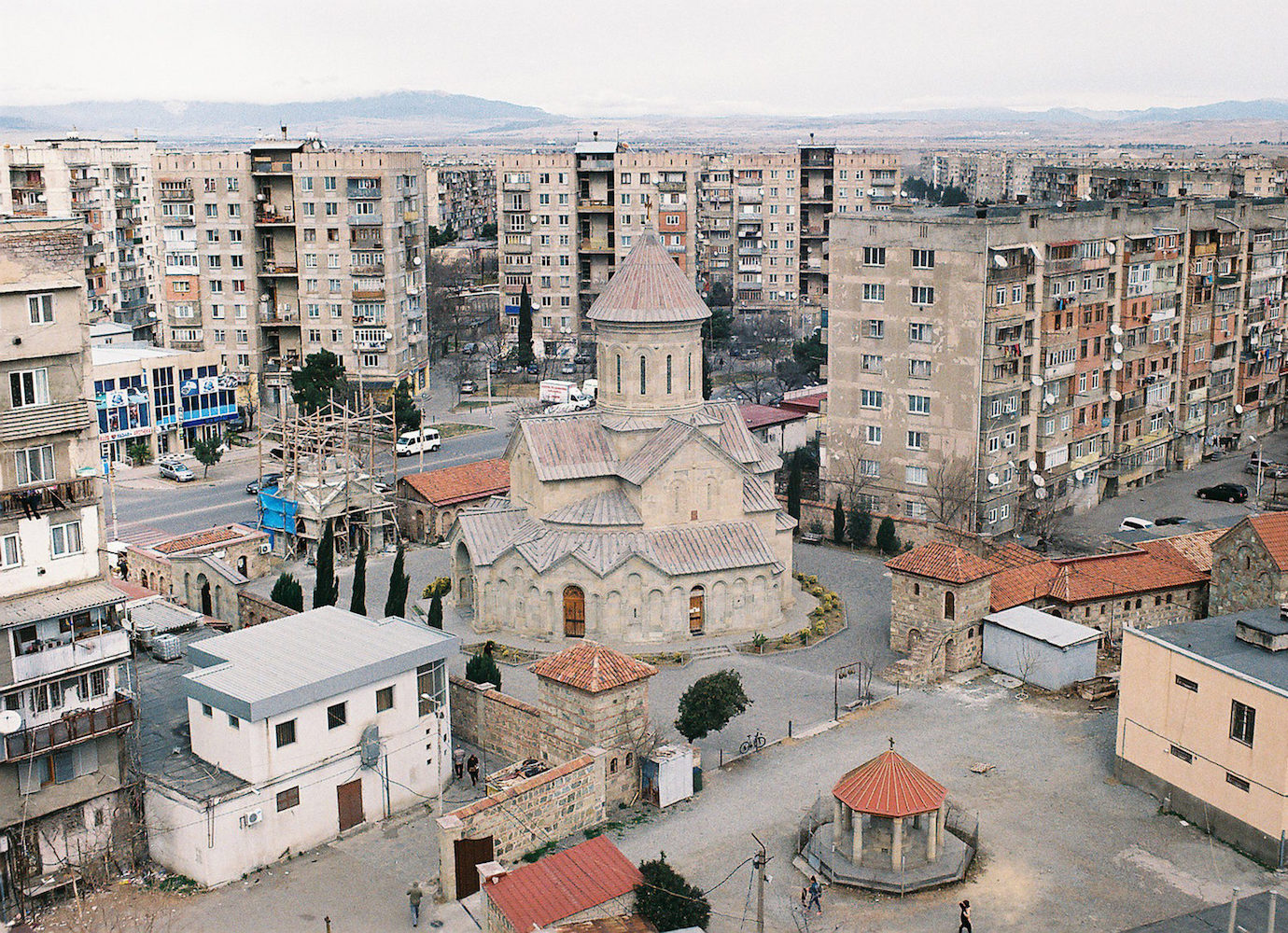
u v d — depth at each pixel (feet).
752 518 295.07
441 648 213.25
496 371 608.19
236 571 318.65
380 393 509.76
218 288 527.40
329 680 195.93
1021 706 244.22
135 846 193.26
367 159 503.20
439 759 215.92
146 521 376.07
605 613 276.82
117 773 191.01
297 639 216.74
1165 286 410.93
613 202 632.38
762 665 268.21
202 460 432.66
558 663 209.56
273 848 192.54
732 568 281.13
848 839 191.52
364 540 348.38
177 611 269.64
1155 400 417.69
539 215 636.48
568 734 208.23
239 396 513.04
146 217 641.40
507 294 650.84
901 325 347.56
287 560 341.82
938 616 264.93
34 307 181.37
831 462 369.50
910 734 231.71
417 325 552.41
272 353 537.65
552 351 646.74
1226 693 191.42
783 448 433.07
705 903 165.78
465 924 176.14
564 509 286.46
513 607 284.61
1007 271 334.03
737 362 627.87
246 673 199.62
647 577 275.39
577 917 162.81
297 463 340.59
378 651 209.46
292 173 508.53
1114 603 278.67
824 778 215.31
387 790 207.41
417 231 542.98
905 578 269.23
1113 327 386.93
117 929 175.22
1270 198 468.34
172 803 189.06
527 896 164.96
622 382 294.05
